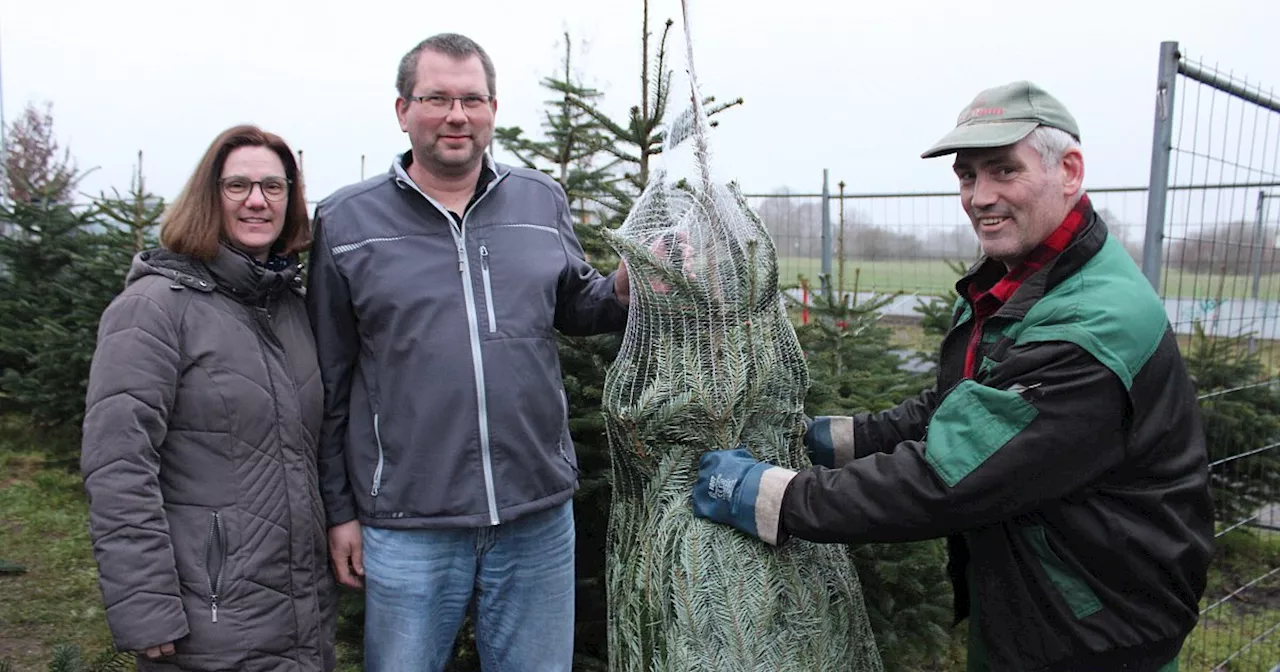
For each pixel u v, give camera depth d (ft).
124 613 6.30
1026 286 6.35
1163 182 9.49
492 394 7.45
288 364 7.32
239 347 6.97
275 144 7.30
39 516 18.47
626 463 7.23
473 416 7.42
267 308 7.29
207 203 6.91
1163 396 6.11
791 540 6.75
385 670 7.73
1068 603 6.13
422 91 7.22
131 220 21.84
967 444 5.90
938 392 7.37
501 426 7.49
